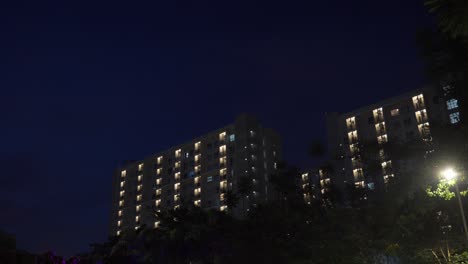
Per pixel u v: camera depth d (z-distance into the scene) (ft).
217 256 195.52
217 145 403.54
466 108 66.74
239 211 352.28
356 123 337.52
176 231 197.67
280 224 164.96
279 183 208.13
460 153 74.23
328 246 136.67
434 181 100.63
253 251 170.81
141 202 452.35
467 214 116.67
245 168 369.30
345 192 201.98
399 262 122.83
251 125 393.50
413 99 314.76
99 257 211.00
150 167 461.78
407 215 125.49
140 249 209.15
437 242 121.08
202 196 392.06
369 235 131.23
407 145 121.29
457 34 28.94
